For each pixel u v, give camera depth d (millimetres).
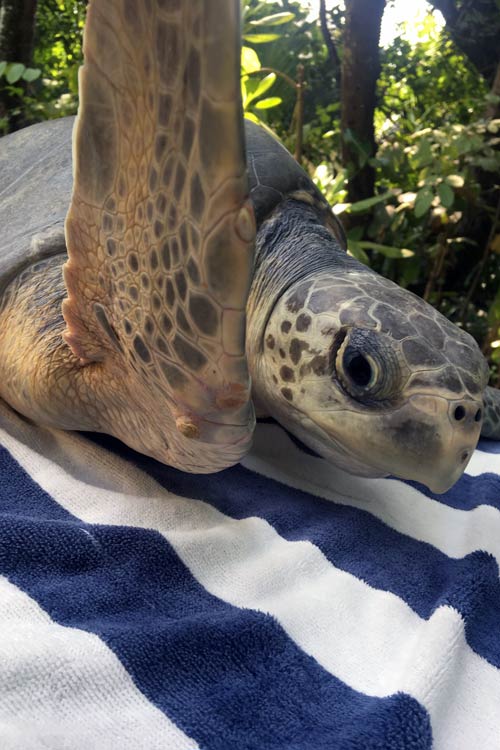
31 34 1168
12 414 472
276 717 265
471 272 1218
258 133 609
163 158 260
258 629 302
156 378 327
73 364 408
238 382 301
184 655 280
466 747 277
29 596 294
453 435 375
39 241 482
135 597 314
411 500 467
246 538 372
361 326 402
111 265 315
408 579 373
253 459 485
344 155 1145
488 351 1082
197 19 225
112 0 247
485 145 1046
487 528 430
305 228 538
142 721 250
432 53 1762
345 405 403
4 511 367
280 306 457
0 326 476
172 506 391
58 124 667
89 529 339
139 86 257
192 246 265
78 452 435
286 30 1536
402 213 1147
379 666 305
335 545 388
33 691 248
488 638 338
